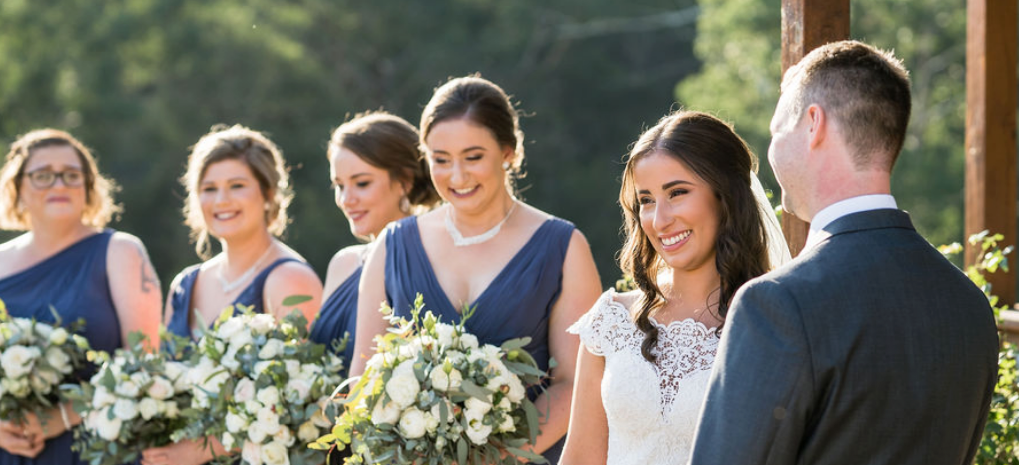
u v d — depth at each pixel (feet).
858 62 8.05
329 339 14.58
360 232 15.33
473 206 12.64
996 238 13.94
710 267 10.12
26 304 16.70
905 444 7.57
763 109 70.79
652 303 10.12
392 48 95.35
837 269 7.75
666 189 9.95
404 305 12.88
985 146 16.65
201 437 14.38
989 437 12.28
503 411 11.60
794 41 12.23
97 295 16.80
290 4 94.17
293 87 82.74
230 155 15.72
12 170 17.11
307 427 13.48
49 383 15.90
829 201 8.13
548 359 12.66
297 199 79.92
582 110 99.04
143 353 14.93
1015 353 13.37
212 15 82.94
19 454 16.26
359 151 15.11
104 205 17.71
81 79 77.92
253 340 13.85
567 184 92.07
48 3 80.38
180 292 16.16
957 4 69.56
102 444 14.67
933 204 65.98
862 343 7.49
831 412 7.48
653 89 100.01
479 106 12.57
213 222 15.67
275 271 15.51
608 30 98.12
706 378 9.58
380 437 11.37
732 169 9.97
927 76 72.54
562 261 12.69
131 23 79.36
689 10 97.50
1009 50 16.63
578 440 10.34
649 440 9.66
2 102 77.30
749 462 7.49
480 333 12.48
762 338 7.61
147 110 79.36
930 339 7.64
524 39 96.12
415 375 11.43
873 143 7.95
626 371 9.78
